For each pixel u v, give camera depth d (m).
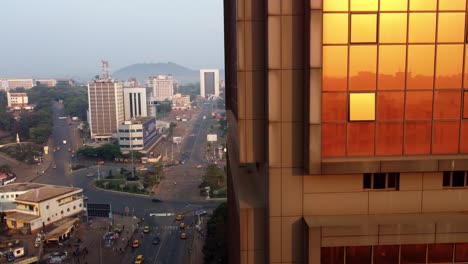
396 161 13.11
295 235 13.66
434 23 13.06
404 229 12.96
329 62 13.09
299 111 13.26
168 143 198.12
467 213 13.82
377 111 13.34
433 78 13.30
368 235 12.91
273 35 13.00
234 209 20.91
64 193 91.56
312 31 12.44
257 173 17.27
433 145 13.55
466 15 13.09
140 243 80.31
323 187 13.53
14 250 72.00
